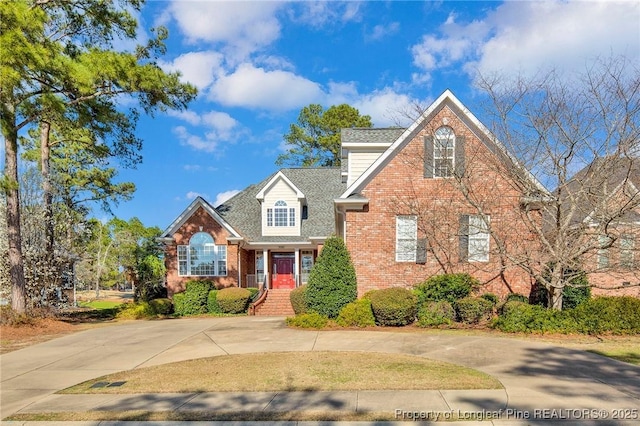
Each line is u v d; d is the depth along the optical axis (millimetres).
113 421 5074
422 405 5332
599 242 11203
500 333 10750
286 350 9102
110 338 11570
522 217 12133
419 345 9359
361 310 12250
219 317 17328
